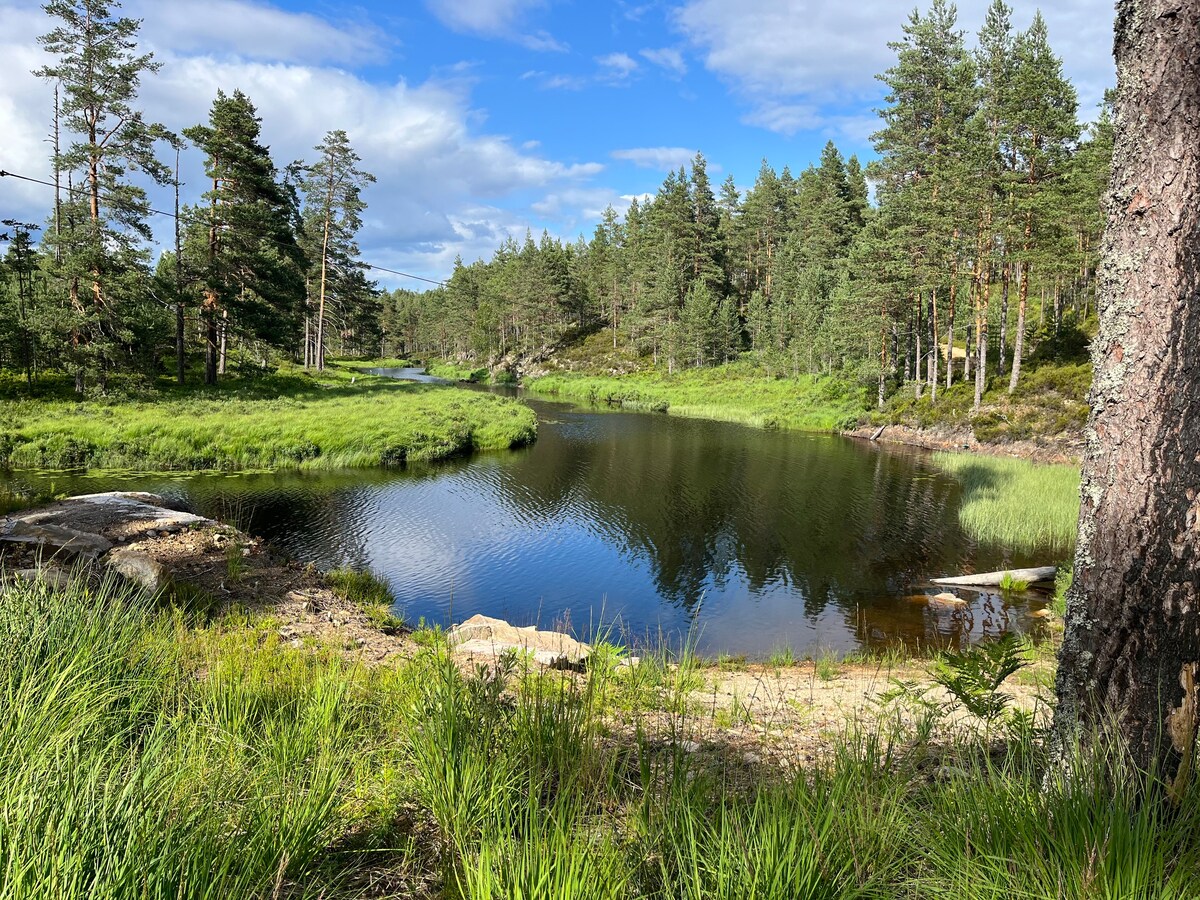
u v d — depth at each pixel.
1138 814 2.06
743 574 13.28
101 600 4.50
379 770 3.09
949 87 36.00
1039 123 31.53
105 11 29.36
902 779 2.97
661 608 11.40
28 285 36.44
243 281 38.75
